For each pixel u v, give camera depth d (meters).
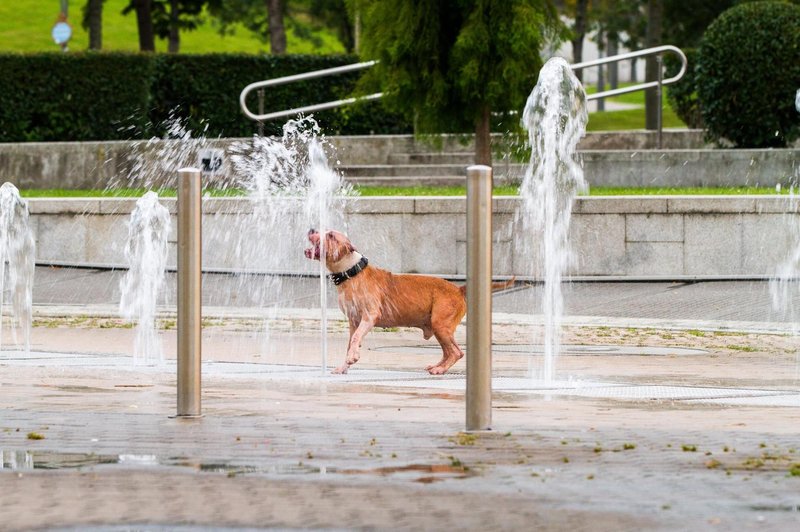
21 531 4.33
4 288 16.56
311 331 13.45
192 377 7.09
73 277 17.80
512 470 5.44
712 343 12.30
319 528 4.38
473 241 6.39
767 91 22.92
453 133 20.95
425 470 5.44
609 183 21.73
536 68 20.19
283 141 23.55
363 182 22.22
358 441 6.22
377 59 20.50
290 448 6.01
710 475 5.34
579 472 5.40
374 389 8.65
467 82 19.72
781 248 17.00
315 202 17.83
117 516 4.55
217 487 5.06
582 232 17.28
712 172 21.55
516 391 8.55
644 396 8.25
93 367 10.12
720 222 17.08
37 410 7.43
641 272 17.22
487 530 4.35
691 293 16.05
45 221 18.56
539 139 17.22
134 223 17.64
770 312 14.79
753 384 9.12
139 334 13.04
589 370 10.12
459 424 6.82
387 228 17.69
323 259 9.76
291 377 9.48
